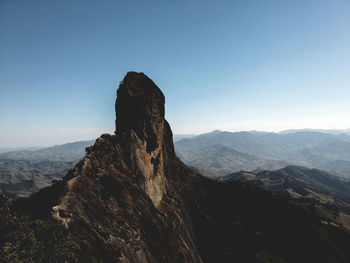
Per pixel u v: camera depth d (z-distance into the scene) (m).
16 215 26.31
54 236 25.67
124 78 65.88
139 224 43.75
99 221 34.66
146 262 37.94
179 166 112.25
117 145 54.78
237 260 80.50
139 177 55.41
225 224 98.38
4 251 20.31
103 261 29.27
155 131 68.19
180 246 56.94
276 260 86.62
